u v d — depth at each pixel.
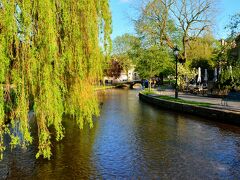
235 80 32.38
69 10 10.19
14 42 8.65
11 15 8.19
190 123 20.17
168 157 12.63
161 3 47.12
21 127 8.83
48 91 9.09
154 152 13.37
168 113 25.53
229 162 11.96
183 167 11.41
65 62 10.27
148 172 10.91
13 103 8.94
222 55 41.59
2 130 8.68
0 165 11.51
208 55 53.09
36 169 11.17
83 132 17.45
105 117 23.64
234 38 34.66
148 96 35.44
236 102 26.22
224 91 32.28
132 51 50.44
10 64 8.71
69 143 14.87
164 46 47.84
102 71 11.85
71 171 11.00
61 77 10.52
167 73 53.69
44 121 9.38
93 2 10.87
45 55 8.97
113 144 14.72
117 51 84.00
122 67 85.62
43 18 8.87
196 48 51.47
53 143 14.86
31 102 9.38
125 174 10.73
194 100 28.98
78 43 10.36
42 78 9.01
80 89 11.12
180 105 25.66
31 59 8.71
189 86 46.59
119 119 22.50
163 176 10.53
